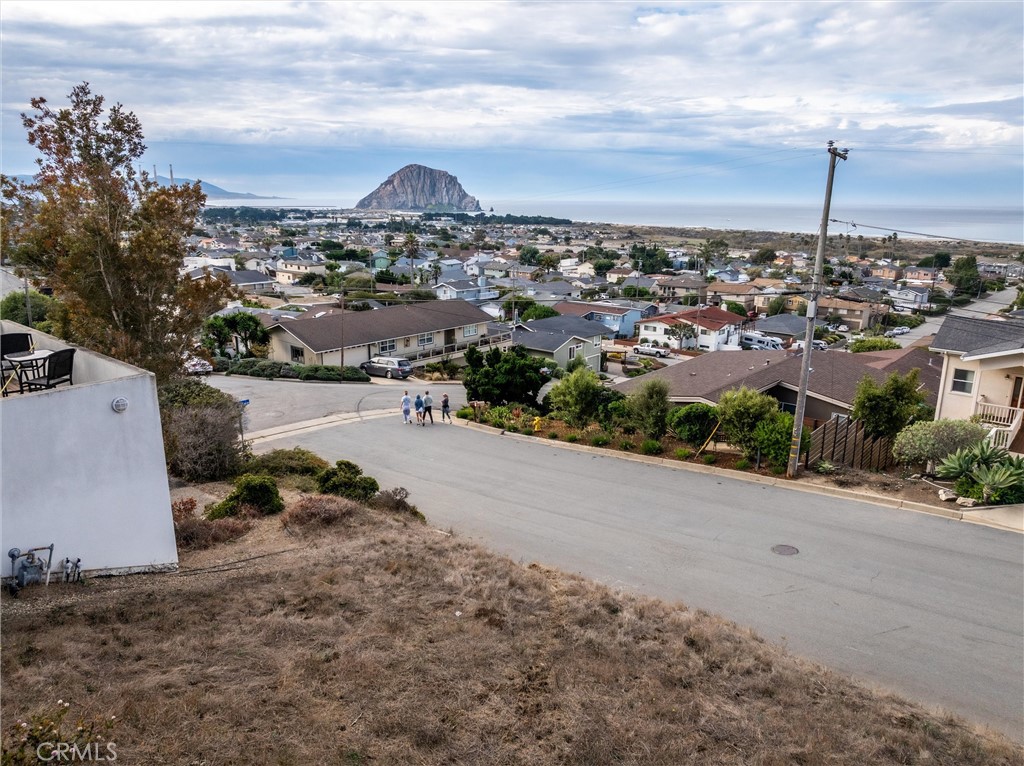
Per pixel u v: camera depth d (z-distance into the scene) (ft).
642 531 47.01
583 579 37.47
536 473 61.57
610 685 25.29
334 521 42.47
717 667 27.66
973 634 33.42
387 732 20.98
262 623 27.37
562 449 70.64
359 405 96.07
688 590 38.01
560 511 51.21
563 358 181.06
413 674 24.56
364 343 145.18
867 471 59.47
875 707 25.89
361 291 273.33
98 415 29.91
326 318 150.20
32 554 27.94
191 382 64.28
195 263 370.32
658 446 66.44
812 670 28.73
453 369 148.56
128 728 19.22
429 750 20.51
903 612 35.55
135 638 25.04
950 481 54.80
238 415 60.39
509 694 23.97
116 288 50.90
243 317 147.74
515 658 26.63
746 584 38.81
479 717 22.40
